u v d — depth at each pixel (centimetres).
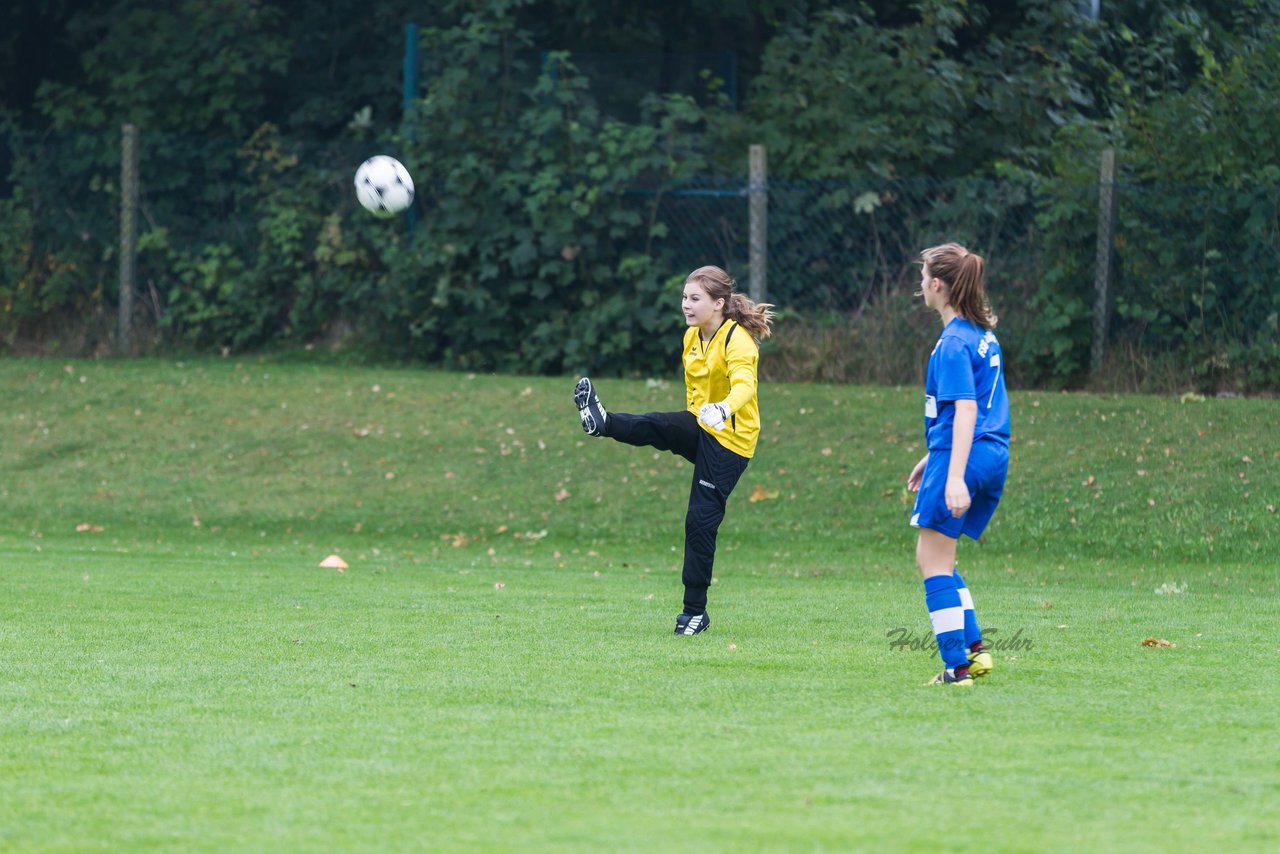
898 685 2028
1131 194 5634
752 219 5997
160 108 7412
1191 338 5588
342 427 5547
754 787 1466
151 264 6931
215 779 1498
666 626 2650
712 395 2609
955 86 6531
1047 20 6862
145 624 2625
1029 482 4631
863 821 1348
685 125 6781
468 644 2395
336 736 1692
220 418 5688
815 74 6512
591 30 7388
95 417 5734
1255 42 6712
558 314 6438
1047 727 1745
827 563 4128
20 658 2234
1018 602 3108
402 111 7600
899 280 6081
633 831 1315
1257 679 2077
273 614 2783
